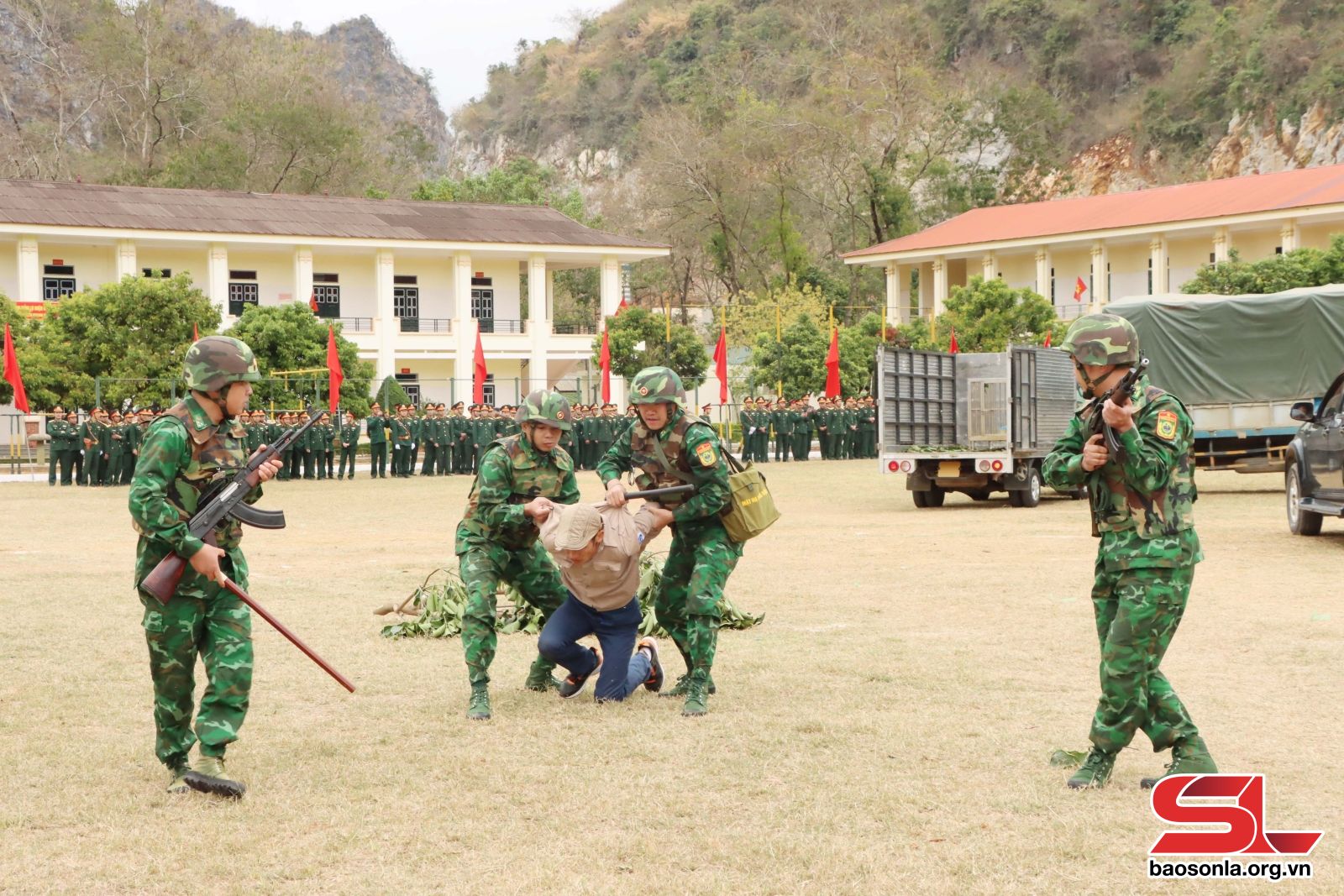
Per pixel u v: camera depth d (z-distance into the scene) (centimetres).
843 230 7881
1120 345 523
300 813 527
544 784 564
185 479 543
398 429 3281
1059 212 6197
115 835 500
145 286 3784
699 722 673
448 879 452
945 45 9706
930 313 6469
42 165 8138
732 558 715
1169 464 517
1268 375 2108
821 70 9119
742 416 3791
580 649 733
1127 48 8800
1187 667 792
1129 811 516
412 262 5525
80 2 9381
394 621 993
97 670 816
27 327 3894
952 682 758
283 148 7662
